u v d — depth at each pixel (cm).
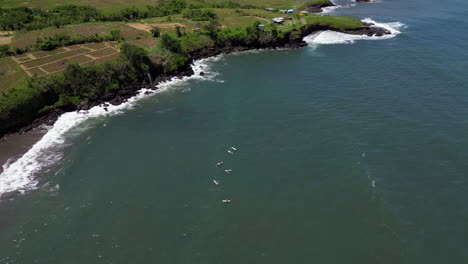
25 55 10325
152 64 10175
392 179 5928
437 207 5338
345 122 7638
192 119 8019
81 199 5656
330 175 6066
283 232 5000
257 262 4559
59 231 5069
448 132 7156
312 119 7806
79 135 7462
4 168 6406
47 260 4625
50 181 6075
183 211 5397
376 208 5338
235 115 8106
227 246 4797
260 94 9162
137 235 4988
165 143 7106
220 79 10288
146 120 8025
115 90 9144
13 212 5412
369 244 4766
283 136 7219
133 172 6256
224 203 5525
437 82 9450
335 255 4631
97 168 6384
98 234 5006
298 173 6138
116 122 7969
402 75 10012
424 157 6438
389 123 7544
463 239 4803
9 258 4656
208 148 6906
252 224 5144
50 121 7975
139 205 5516
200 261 4584
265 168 6291
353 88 9281
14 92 7838
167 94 9356
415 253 4616
